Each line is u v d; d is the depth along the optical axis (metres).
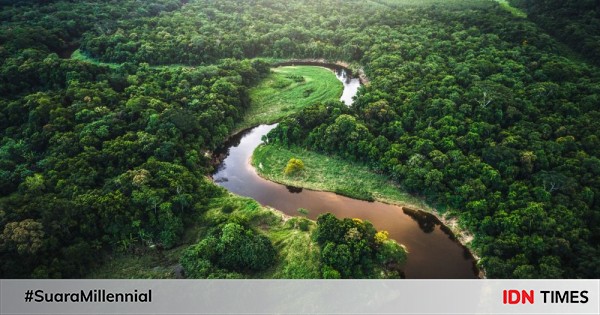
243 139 160.38
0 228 92.12
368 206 123.19
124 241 102.12
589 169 112.75
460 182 116.75
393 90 162.00
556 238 94.62
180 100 157.50
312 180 133.62
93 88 151.88
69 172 114.62
